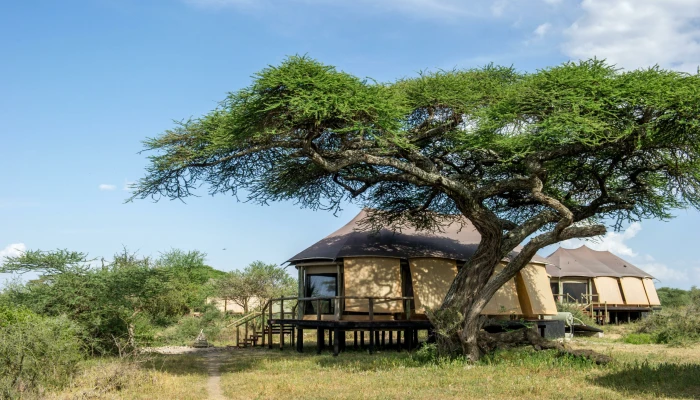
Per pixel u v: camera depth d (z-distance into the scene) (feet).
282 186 76.79
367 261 82.23
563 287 152.87
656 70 60.70
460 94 67.62
